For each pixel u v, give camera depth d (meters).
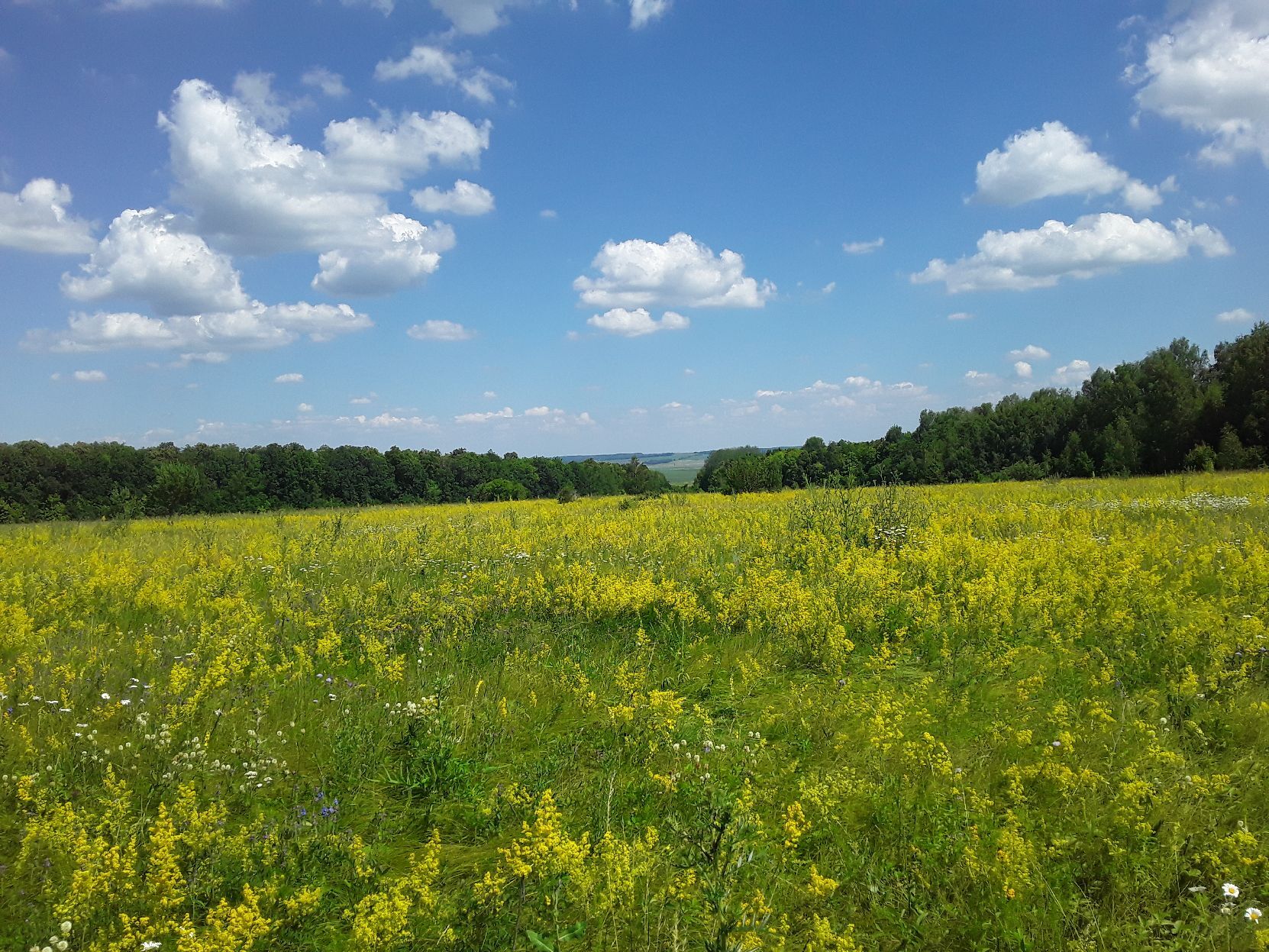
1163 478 27.38
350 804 4.74
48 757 5.19
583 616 8.73
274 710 6.20
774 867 3.78
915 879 3.63
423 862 3.79
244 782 4.98
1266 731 4.70
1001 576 8.43
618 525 15.48
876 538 11.65
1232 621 6.43
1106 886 3.55
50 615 8.93
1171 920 3.25
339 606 9.15
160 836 3.77
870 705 5.59
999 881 3.46
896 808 4.21
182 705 5.96
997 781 4.51
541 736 5.73
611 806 4.51
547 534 15.01
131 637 8.05
